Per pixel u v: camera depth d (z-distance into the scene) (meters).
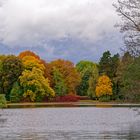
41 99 125.06
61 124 58.19
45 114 81.31
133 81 40.62
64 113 84.31
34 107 108.56
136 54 39.59
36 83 122.44
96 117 72.62
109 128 50.88
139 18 38.44
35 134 44.19
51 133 45.19
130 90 40.91
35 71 123.19
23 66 125.88
